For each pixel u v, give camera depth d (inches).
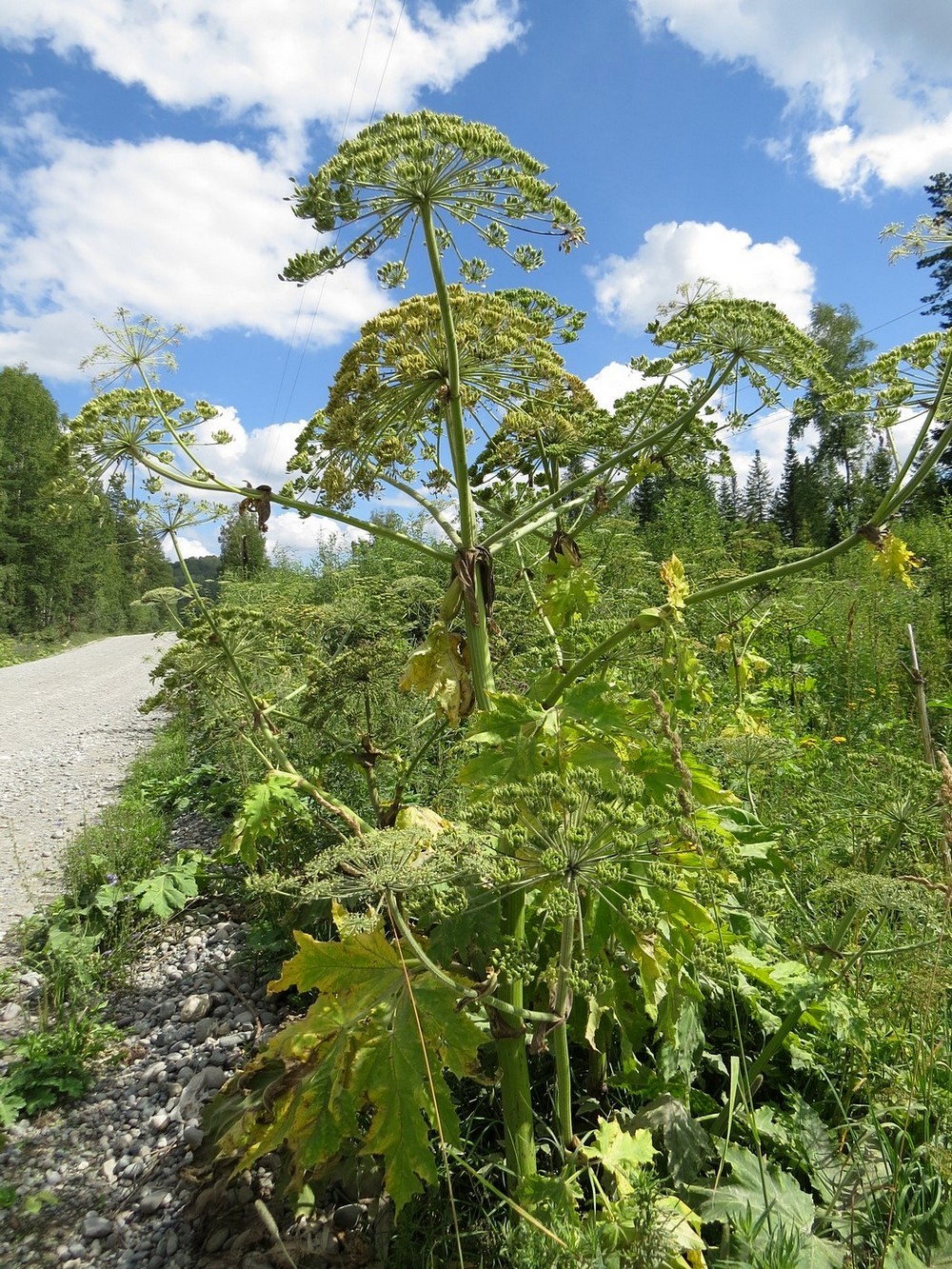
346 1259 100.5
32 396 2245.3
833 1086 109.7
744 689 223.9
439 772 198.4
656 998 101.7
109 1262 107.8
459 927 98.9
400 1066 86.8
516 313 121.5
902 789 125.3
